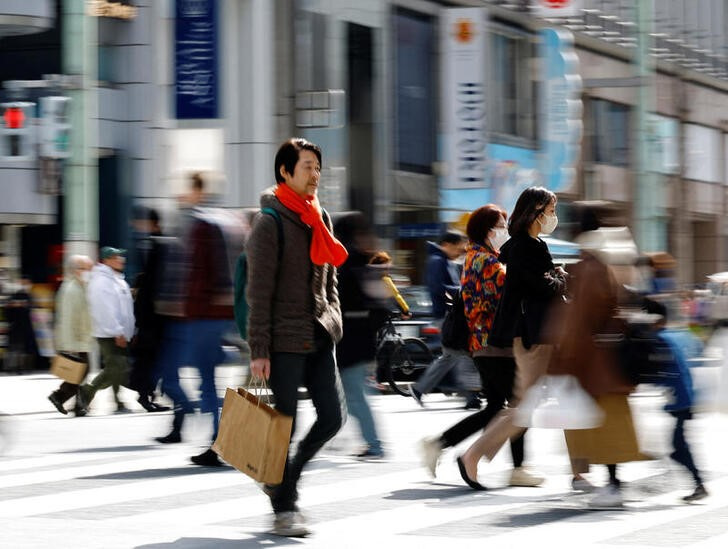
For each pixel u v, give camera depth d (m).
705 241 143.00
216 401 29.98
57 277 71.69
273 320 20.47
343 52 86.94
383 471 29.20
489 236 27.05
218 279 29.97
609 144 121.00
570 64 105.50
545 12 101.62
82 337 45.03
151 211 34.66
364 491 26.19
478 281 26.48
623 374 23.30
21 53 74.50
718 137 143.00
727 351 26.48
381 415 43.84
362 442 31.53
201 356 29.98
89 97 51.88
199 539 20.75
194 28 75.62
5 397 51.38
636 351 23.48
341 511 23.67
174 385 34.03
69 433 37.56
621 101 122.38
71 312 44.94
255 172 78.25
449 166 95.75
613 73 120.94
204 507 24.05
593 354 23.11
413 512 23.56
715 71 141.00
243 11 78.75
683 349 24.69
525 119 104.31
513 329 24.89
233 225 30.30
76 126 51.62
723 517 22.98
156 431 38.00
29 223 70.00
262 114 78.88
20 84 69.56
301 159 20.55
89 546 20.09
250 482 27.20
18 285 68.12
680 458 24.83
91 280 43.59
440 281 40.53
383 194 90.56
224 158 78.19
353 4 87.81
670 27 130.38
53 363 43.22
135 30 76.19
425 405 48.53
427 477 28.20
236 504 24.39
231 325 30.12
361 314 30.97
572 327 23.09
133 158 76.31
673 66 130.50
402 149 93.06
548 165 105.50
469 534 21.27
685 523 22.33
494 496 25.53
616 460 23.69
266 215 20.39
